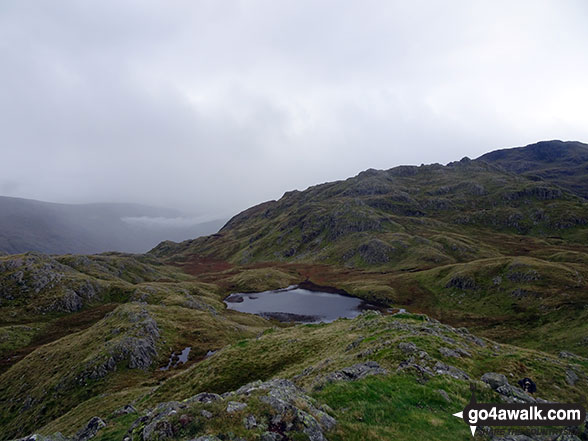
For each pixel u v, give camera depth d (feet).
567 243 638.53
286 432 43.21
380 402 59.41
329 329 195.72
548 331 278.46
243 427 43.01
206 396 54.80
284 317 423.23
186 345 254.88
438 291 446.60
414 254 630.33
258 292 582.35
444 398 63.46
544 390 85.05
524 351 127.85
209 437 40.52
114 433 62.23
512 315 332.60
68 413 149.69
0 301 355.97
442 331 134.00
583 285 335.06
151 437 42.98
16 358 261.44
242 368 148.66
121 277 543.39
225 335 286.66
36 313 350.43
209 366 156.56
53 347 251.60
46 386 193.16
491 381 74.90
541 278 368.48
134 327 250.37
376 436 46.78
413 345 101.09
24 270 407.03
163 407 53.36
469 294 407.64
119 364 205.98
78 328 326.65
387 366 88.69
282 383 68.85
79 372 196.24
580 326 263.90
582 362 123.65
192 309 361.30
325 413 51.08
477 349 114.11
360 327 165.89
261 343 181.57
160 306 338.13
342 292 538.06
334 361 109.81
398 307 432.66
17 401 191.01
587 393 85.25
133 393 158.81
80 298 389.19
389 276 559.79
